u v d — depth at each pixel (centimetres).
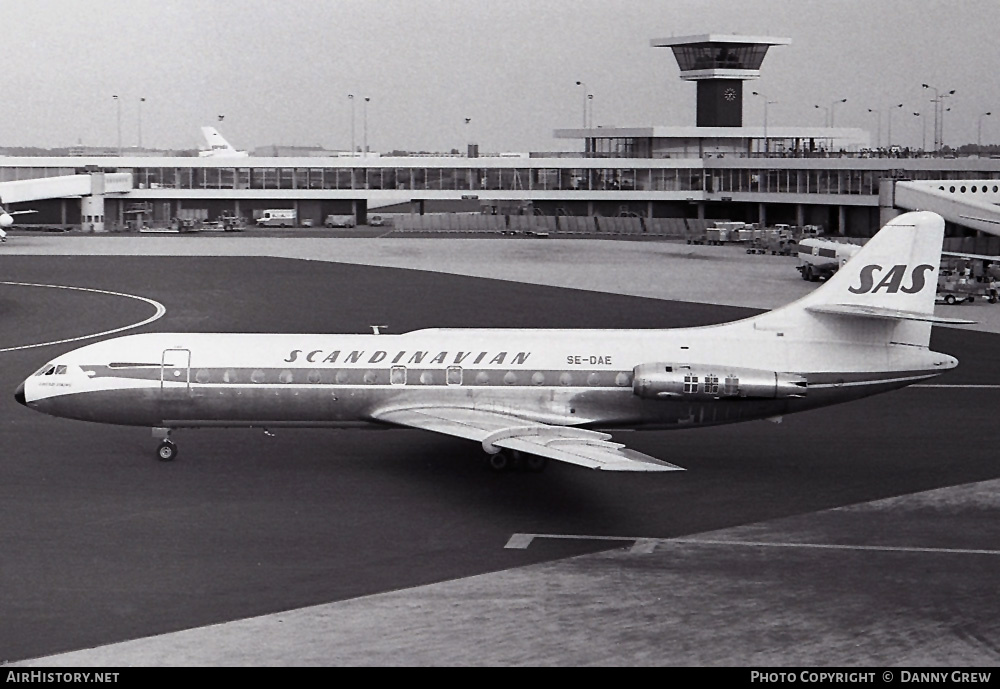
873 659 3750
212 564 4597
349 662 3691
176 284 14700
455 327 11331
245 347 6112
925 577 4522
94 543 4838
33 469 6025
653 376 5941
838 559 4734
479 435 5481
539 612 4128
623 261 19188
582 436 5444
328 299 13338
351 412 6053
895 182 17600
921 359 6209
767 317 6225
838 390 6150
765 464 6356
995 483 5966
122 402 6041
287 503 5469
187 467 6112
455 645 3834
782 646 3850
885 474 6138
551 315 12225
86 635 3894
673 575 4525
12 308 12256
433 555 4741
